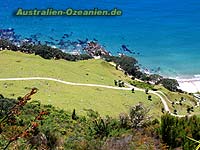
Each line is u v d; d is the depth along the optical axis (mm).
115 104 100875
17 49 151250
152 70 190500
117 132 36906
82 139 40094
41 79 110000
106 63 146500
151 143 28391
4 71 112438
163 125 28094
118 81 125438
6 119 6031
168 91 131625
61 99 91000
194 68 193000
